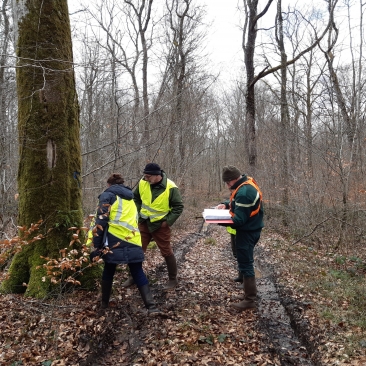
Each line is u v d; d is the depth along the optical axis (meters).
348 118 8.34
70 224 4.64
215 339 3.83
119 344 3.79
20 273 4.55
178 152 12.85
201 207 18.56
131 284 5.23
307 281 5.72
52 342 3.55
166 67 9.84
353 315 4.29
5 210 6.28
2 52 7.67
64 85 4.66
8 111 6.84
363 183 7.92
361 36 8.12
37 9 4.47
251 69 13.66
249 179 4.62
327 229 8.47
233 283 5.76
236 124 23.41
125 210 4.22
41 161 4.53
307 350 3.79
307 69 11.70
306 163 9.43
